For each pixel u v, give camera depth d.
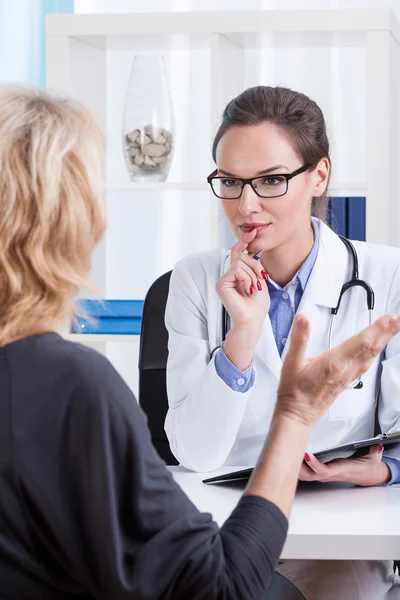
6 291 0.94
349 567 1.67
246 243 1.80
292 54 3.33
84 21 2.84
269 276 1.91
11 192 0.93
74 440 0.90
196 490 1.59
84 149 0.98
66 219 0.95
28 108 0.97
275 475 1.02
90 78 3.04
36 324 0.95
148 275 3.60
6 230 0.93
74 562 0.91
